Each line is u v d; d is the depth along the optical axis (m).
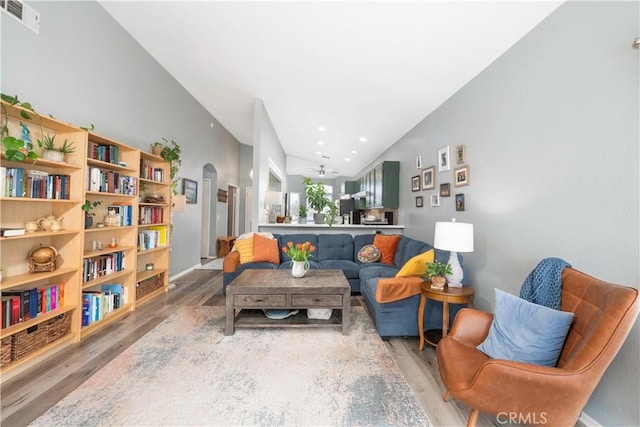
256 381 1.80
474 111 2.75
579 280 1.41
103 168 2.79
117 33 2.99
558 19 1.81
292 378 1.84
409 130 4.50
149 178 3.40
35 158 1.88
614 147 1.47
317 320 2.64
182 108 4.51
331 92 3.68
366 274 3.33
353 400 1.64
